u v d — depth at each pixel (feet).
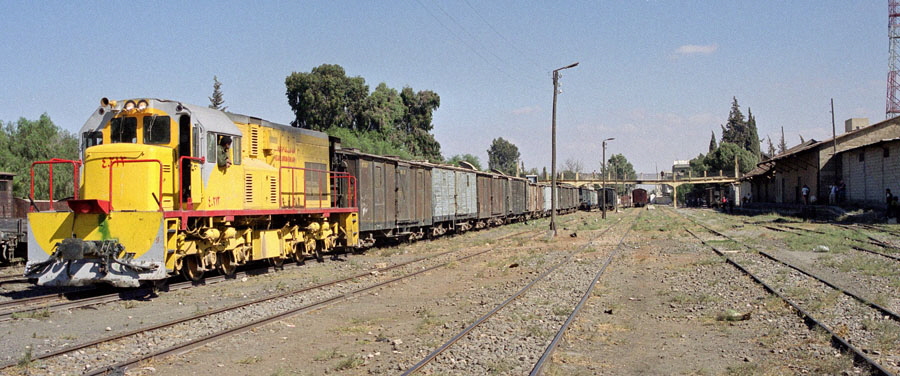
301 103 205.77
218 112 48.44
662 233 109.29
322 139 66.59
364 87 211.41
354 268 59.00
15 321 33.58
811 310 35.88
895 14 203.92
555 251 77.82
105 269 39.45
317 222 62.64
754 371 24.81
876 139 152.46
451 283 51.47
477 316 36.17
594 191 328.29
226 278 49.93
